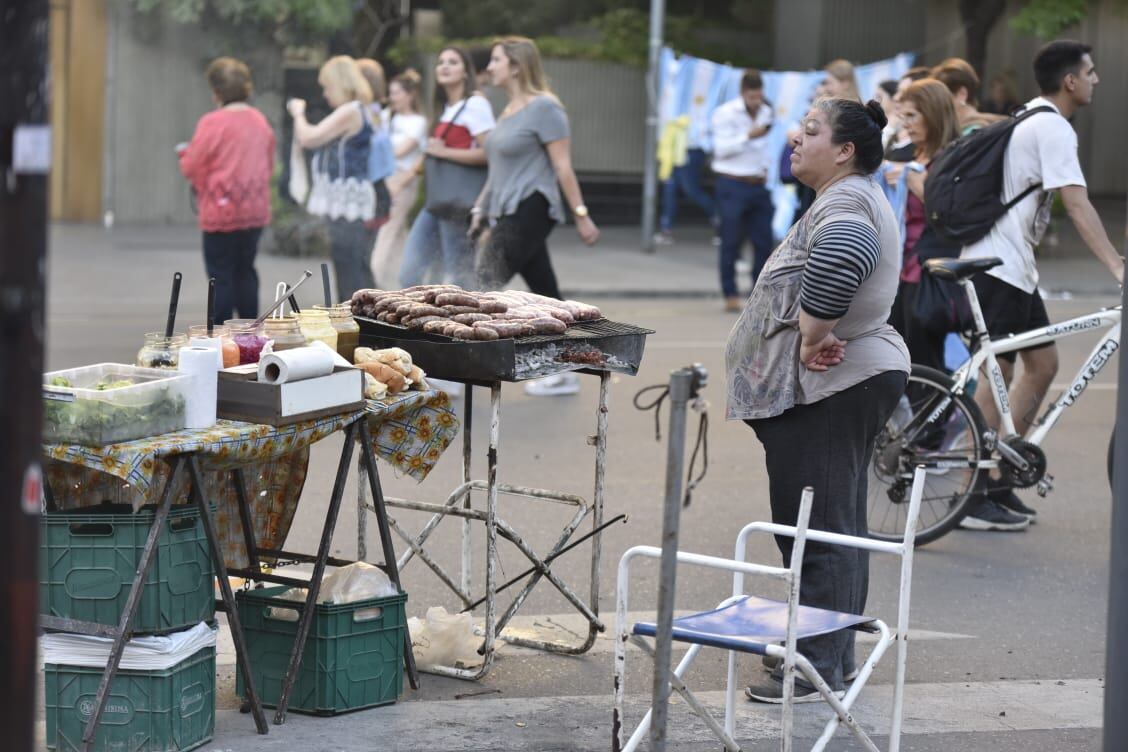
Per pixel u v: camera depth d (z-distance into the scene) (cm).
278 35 2800
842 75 1458
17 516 336
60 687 578
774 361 658
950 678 724
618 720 553
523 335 675
